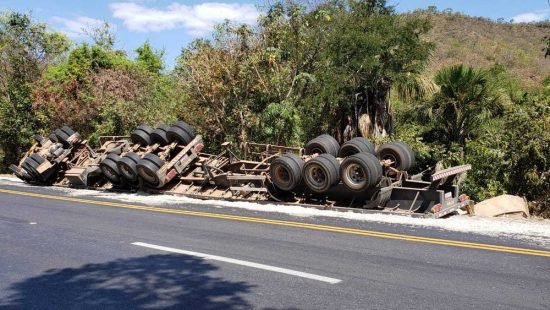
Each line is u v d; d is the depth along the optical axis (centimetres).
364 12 1861
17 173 1759
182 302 526
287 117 1756
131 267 663
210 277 614
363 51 1738
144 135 1535
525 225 965
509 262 682
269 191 1271
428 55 1823
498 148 1415
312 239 827
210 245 786
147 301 530
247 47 1875
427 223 977
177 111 2023
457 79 1811
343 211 1130
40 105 2483
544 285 581
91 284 592
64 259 708
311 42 1836
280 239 827
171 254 730
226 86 1831
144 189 1460
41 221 1011
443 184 1123
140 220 1019
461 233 879
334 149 1332
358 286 575
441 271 637
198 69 1847
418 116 1902
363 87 1844
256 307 509
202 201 1296
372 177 1096
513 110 1438
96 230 915
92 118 2388
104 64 2700
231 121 1873
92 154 1644
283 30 1844
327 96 1745
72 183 1614
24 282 604
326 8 1861
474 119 1817
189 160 1424
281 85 1842
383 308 505
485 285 580
